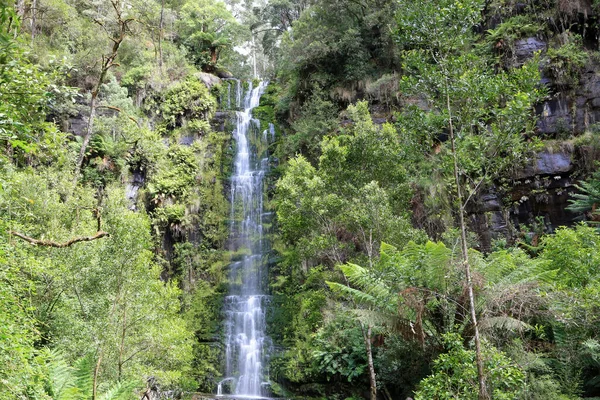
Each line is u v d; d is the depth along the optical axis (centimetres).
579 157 1634
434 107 818
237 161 2356
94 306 995
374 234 1308
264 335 1819
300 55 2233
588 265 1044
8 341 567
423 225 1630
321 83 2209
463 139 805
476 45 1784
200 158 2273
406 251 979
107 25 2516
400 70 2089
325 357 1456
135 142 2155
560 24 1819
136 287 1038
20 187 1052
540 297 939
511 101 750
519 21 1848
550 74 1738
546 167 1653
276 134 2408
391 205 1347
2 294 623
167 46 2705
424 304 909
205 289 1986
